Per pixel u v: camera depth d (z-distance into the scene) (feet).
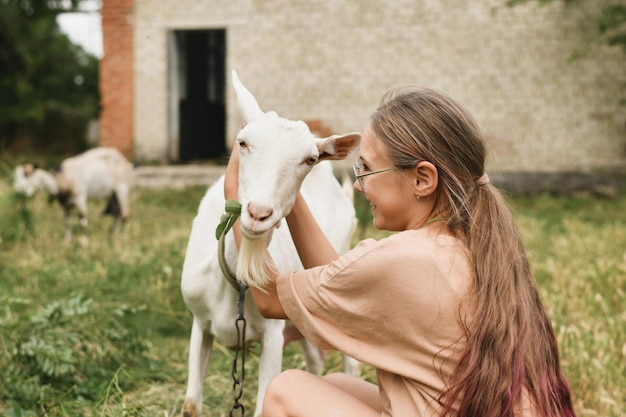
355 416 7.03
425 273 6.46
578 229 27.50
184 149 47.88
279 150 7.25
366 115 42.88
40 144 84.23
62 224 30.58
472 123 6.91
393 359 6.77
